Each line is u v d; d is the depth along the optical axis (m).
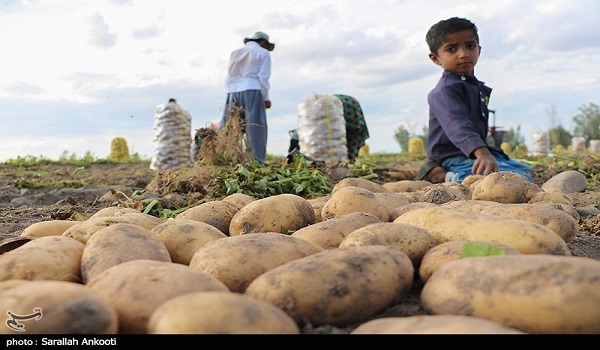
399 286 1.56
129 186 7.19
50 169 11.66
